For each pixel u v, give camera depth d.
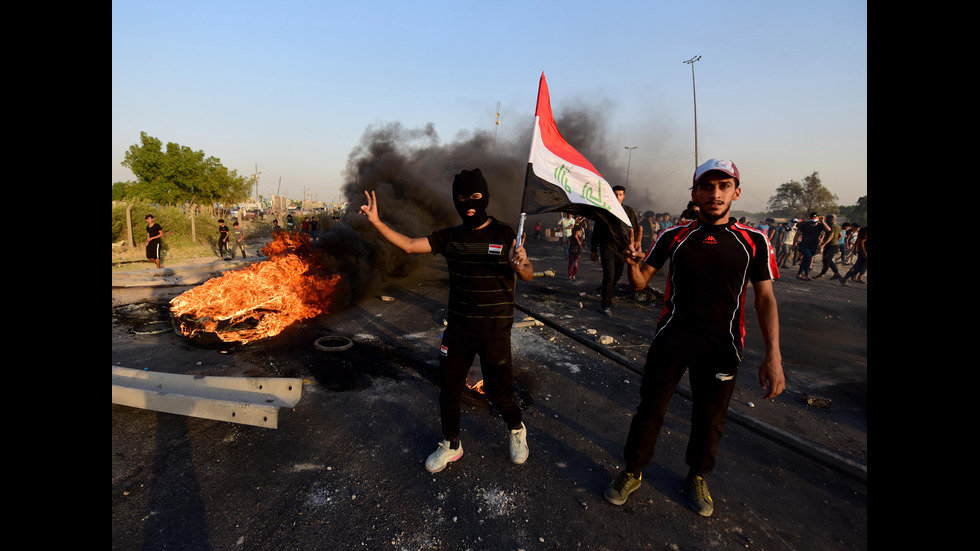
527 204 2.44
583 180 2.71
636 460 2.39
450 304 2.56
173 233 15.12
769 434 2.78
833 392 4.01
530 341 5.15
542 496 2.48
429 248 2.47
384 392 3.70
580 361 4.58
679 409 3.58
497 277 2.46
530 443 3.01
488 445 2.97
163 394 3.02
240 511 2.26
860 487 2.65
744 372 4.49
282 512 2.26
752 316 6.84
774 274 2.15
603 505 2.43
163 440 2.83
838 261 16.23
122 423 2.98
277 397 3.15
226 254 13.72
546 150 2.65
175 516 2.19
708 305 2.21
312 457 2.74
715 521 2.34
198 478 2.49
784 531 2.28
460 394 2.63
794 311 7.28
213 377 3.23
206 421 3.08
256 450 2.79
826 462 2.52
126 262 10.90
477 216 2.43
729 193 2.14
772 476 2.75
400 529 2.18
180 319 5.31
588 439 3.10
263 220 28.89
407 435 3.04
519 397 3.69
